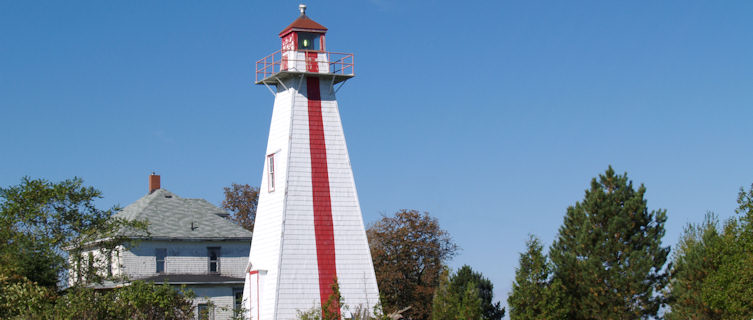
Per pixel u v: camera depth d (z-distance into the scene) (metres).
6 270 53.84
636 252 56.84
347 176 61.91
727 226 57.62
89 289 53.19
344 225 61.09
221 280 71.62
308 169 61.03
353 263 60.81
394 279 82.38
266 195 62.72
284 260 59.19
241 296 72.50
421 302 81.31
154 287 53.19
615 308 56.09
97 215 58.59
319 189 60.97
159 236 71.88
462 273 70.00
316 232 60.28
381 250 83.62
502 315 69.44
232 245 75.06
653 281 57.56
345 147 62.28
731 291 51.72
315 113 62.03
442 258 85.81
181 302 54.50
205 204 79.44
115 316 51.41
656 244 58.06
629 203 58.56
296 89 62.00
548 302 55.34
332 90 62.88
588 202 59.62
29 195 56.22
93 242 59.41
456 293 62.88
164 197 78.50
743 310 51.47
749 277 50.94
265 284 60.66
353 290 60.38
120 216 74.75
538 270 55.88
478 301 58.72
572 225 60.09
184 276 71.75
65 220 57.53
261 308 61.06
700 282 55.78
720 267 53.62
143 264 71.25
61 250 57.59
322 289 59.59
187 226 74.44
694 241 62.75
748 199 51.84
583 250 58.38
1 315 50.44
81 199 57.78
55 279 56.44
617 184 59.97
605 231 58.72
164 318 52.53
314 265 59.78
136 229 69.94
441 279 69.75
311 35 63.09
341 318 59.19
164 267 72.12
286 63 62.47
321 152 61.56
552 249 59.12
